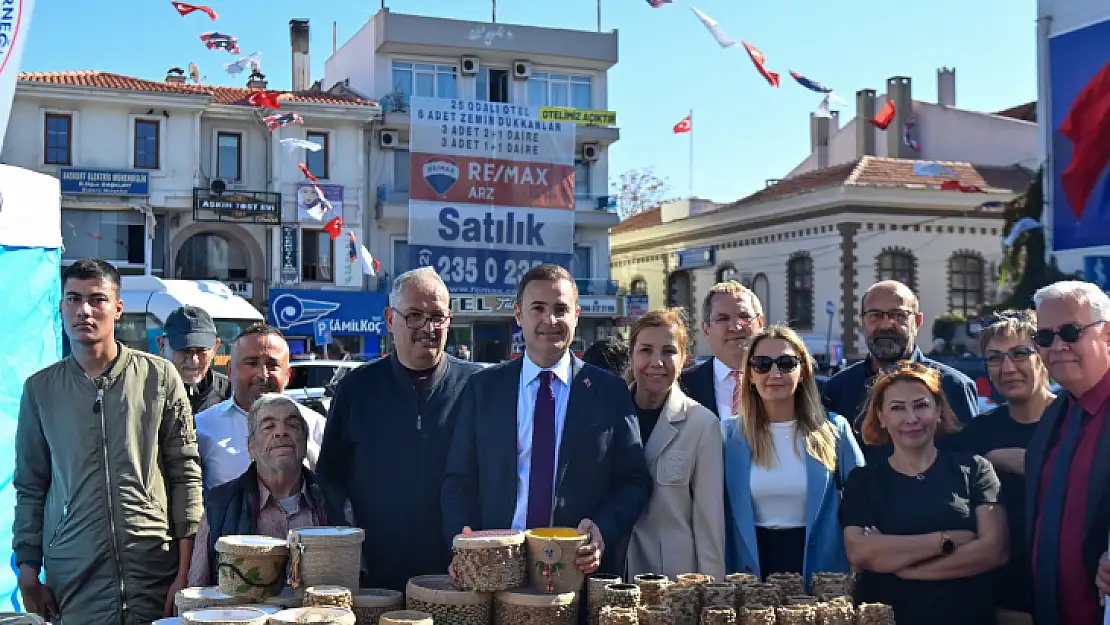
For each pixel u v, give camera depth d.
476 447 4.24
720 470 4.57
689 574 3.94
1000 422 5.08
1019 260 25.80
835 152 44.03
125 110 29.16
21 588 4.66
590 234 35.69
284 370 5.22
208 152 30.58
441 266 31.84
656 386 4.61
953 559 3.97
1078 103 23.62
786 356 4.50
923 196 35.34
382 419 4.48
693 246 42.31
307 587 3.40
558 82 35.59
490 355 33.22
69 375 4.70
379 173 32.94
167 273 29.89
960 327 32.41
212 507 4.29
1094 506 3.83
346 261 31.56
